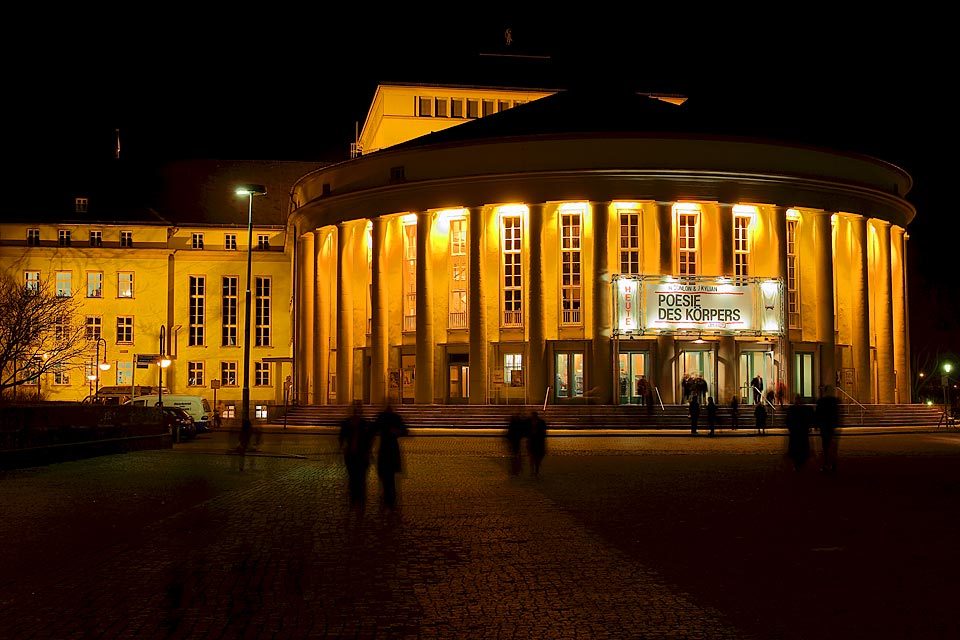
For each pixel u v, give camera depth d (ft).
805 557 36.52
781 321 157.07
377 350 169.07
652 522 46.42
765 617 27.04
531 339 157.58
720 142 159.02
